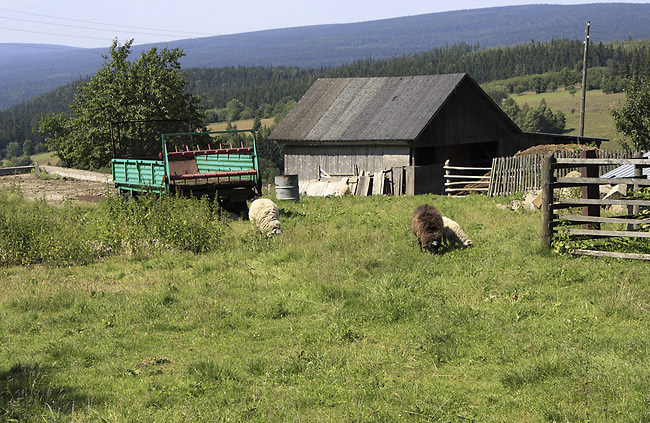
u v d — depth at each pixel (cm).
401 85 3547
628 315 813
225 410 612
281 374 703
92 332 879
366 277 1097
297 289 1049
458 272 1086
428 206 1295
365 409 601
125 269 1297
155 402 640
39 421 594
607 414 556
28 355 793
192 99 5028
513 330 783
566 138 4200
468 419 574
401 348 761
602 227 1367
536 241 1265
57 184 4169
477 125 3588
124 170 2155
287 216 1889
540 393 616
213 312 934
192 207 1590
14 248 1429
